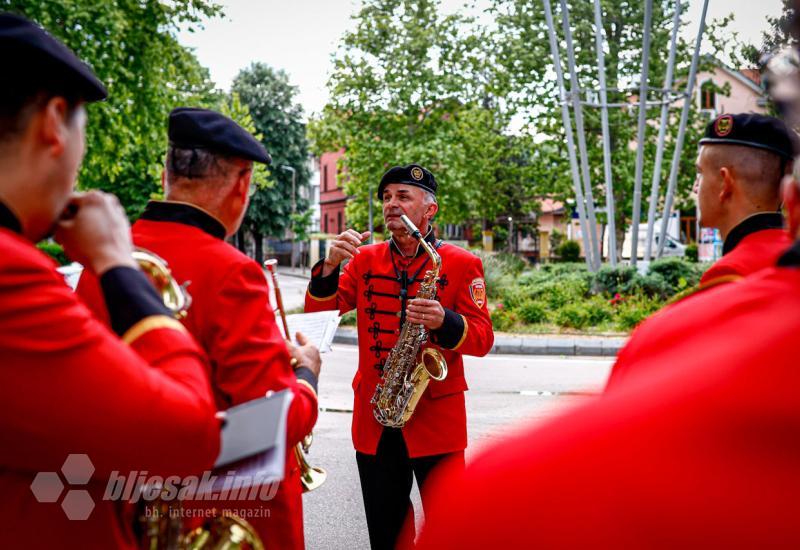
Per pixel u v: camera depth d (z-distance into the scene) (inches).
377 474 123.1
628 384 23.5
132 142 734.5
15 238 42.3
